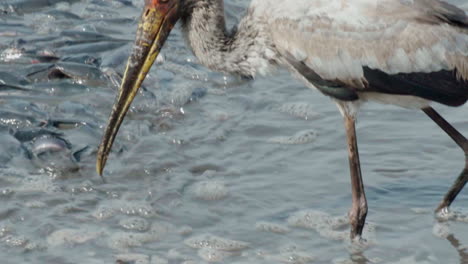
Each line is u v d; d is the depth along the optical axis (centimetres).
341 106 1280
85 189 1337
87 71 1639
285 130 1508
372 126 1512
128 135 1475
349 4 1237
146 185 1355
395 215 1304
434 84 1244
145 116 1540
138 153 1428
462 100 1259
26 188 1330
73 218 1273
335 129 1507
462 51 1237
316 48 1239
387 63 1232
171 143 1461
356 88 1252
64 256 1196
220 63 1291
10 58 1695
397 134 1488
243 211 1304
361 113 1550
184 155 1434
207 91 1628
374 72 1237
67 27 1830
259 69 1283
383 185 1368
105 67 1653
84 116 1521
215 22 1277
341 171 1398
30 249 1207
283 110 1567
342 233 1266
